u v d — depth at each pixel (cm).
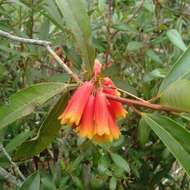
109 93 22
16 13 43
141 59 41
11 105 22
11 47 40
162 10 43
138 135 35
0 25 38
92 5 43
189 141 21
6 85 40
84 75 23
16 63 40
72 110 21
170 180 44
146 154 39
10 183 37
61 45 37
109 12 39
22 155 25
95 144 33
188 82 20
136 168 38
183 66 23
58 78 36
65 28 35
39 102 22
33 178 30
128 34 41
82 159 34
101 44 39
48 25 38
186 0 44
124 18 41
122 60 41
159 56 41
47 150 39
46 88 22
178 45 35
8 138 38
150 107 21
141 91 40
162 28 40
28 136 33
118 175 33
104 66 39
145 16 41
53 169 35
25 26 41
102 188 35
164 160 39
